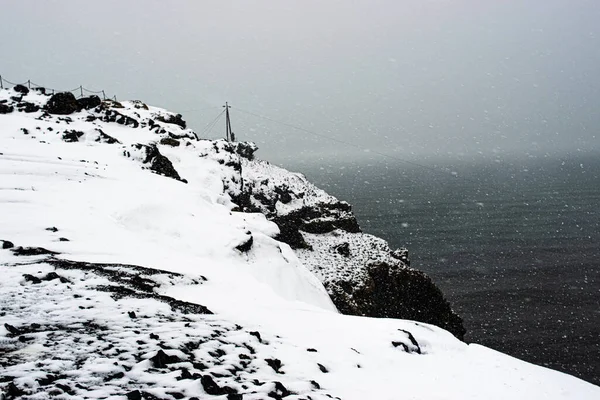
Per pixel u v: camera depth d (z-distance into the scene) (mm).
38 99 41812
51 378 5957
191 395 5973
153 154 31641
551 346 61219
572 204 190125
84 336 7570
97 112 42562
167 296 10953
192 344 7852
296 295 21828
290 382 7258
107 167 27031
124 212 19797
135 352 7082
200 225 21875
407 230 138375
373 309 36031
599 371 54906
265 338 9289
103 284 10812
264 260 22297
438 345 11305
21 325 7824
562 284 86125
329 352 9359
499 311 73438
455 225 145375
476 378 9391
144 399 5703
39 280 10281
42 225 15766
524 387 9117
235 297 12703
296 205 48875
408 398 7805
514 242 121312
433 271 96000
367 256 41250
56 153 27938
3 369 6129
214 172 37000
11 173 22000
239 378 6977
